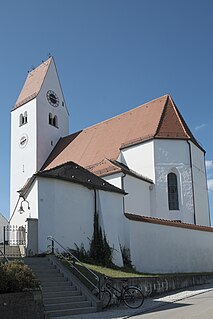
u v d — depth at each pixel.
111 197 25.06
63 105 54.56
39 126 50.38
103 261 22.75
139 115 41.56
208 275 25.88
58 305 14.70
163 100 41.00
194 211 36.06
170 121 38.44
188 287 22.48
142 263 25.39
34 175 21.84
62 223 21.94
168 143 36.72
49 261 18.45
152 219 27.25
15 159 51.91
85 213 23.34
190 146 37.12
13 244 23.05
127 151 37.94
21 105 52.88
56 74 54.75
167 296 18.75
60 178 22.38
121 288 17.09
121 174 31.95
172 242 28.11
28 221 20.80
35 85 53.25
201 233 31.16
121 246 24.73
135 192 33.66
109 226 23.98
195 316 12.07
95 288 16.17
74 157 43.56
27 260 18.14
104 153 39.53
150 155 36.41
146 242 26.16
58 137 52.50
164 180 35.91
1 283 12.33
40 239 20.91
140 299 17.08
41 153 49.75
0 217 39.44
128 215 25.78
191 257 29.47
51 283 16.30
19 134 52.16
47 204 21.62
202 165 39.28
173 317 12.16
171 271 27.34
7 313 11.95
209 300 16.08
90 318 13.50
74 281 16.61
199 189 37.53
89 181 24.56
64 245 21.69
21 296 12.44
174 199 36.25
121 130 41.41
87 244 22.95
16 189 50.81
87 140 45.25
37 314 12.72
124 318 13.19
